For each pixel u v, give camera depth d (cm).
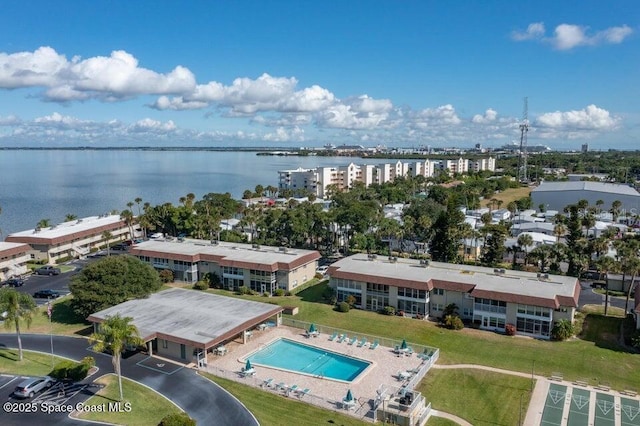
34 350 6406
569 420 4841
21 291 9156
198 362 5988
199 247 10488
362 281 8231
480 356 6406
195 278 9812
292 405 5119
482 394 5391
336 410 5022
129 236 14400
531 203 19050
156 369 5922
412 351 6500
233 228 14250
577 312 7906
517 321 7181
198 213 14500
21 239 11362
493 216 16262
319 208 13425
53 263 11381
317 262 11206
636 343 6512
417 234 12444
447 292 7806
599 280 10006
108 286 7506
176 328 6506
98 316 6925
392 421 4778
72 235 11975
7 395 5134
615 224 15112
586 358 6306
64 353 6331
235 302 7781
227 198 17162
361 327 7481
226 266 9312
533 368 6041
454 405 5147
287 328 7488
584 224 12494
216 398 5216
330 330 7338
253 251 10112
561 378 5744
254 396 5297
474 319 7494
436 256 10412
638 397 5325
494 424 4766
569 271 10019
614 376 5822
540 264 10475
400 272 8350
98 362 6066
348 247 12512
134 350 6481
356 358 6341
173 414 4572
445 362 6228
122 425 4597
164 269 9994
